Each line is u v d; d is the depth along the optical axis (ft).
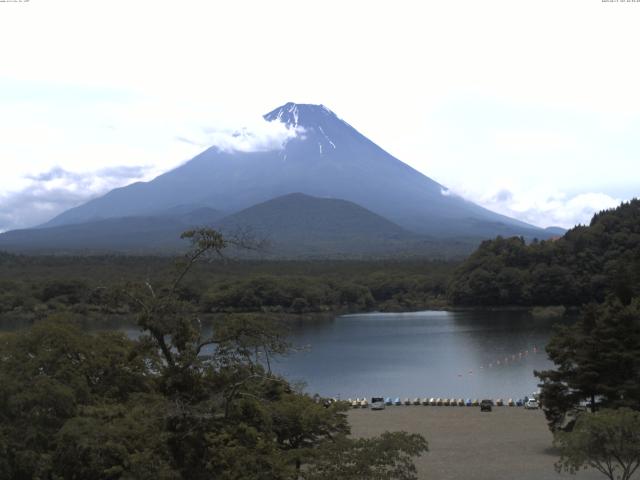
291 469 99.40
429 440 216.33
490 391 333.83
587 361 191.62
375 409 285.43
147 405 104.63
